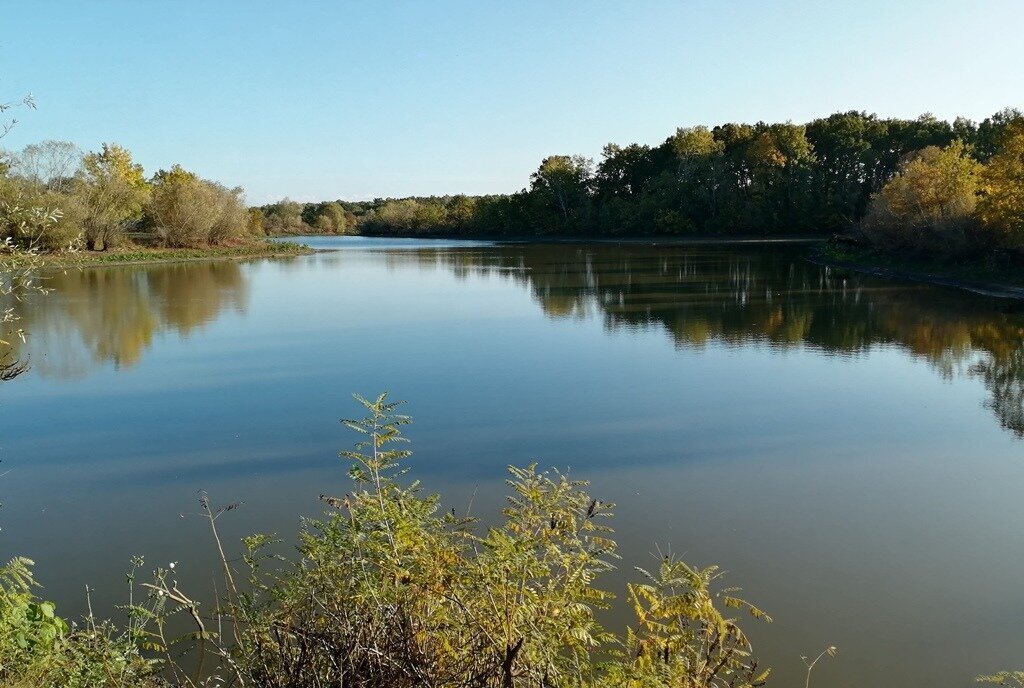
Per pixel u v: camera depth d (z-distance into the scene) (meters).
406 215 117.94
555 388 14.13
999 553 7.37
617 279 34.81
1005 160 28.16
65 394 14.10
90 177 50.16
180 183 58.03
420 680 2.89
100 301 28.00
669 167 81.75
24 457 10.59
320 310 25.53
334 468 9.90
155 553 7.42
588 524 3.62
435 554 3.19
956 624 6.12
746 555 7.34
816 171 70.50
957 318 21.33
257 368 16.22
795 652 5.70
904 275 32.50
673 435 11.16
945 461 9.95
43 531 8.05
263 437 11.34
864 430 11.31
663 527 7.97
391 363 16.61
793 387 13.96
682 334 19.53
